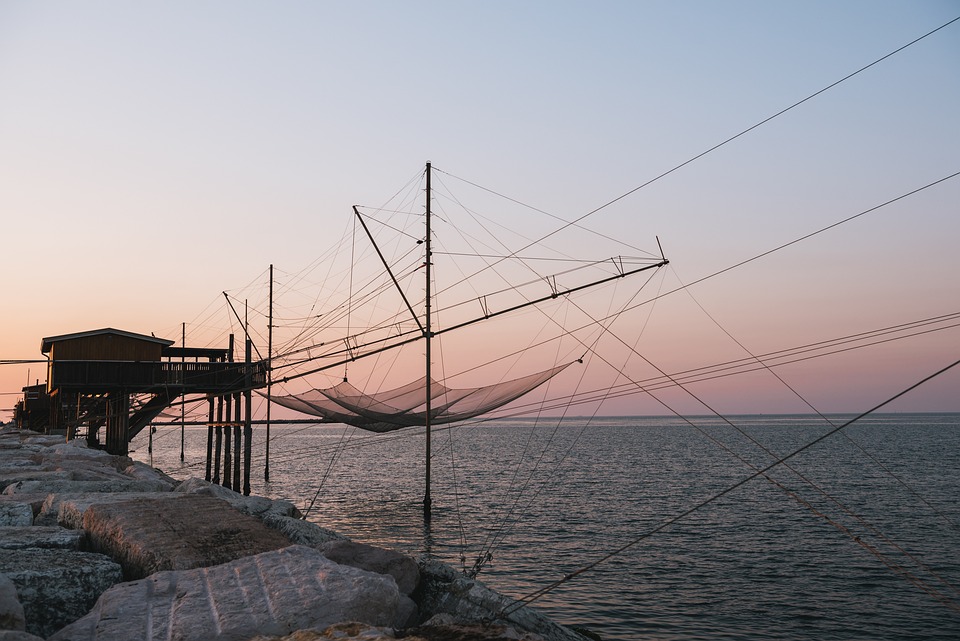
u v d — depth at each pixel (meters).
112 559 5.63
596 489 45.75
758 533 28.41
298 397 31.48
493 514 33.62
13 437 28.33
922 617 17.11
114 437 38.03
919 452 81.31
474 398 29.06
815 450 87.88
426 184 29.03
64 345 33.31
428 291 28.92
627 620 16.80
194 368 35.41
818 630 16.17
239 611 4.10
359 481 52.88
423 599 5.89
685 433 169.75
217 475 41.22
